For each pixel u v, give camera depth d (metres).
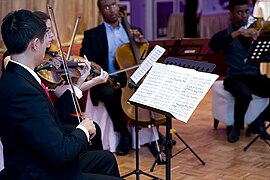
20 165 1.96
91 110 4.18
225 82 4.55
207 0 8.34
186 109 2.24
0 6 5.00
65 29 5.51
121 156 4.03
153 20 8.57
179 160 3.89
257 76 4.49
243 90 4.34
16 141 1.95
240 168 3.71
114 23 4.24
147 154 4.08
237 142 4.37
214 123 4.76
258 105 4.50
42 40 2.01
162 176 3.56
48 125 1.90
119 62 3.99
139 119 3.85
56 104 2.59
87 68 2.91
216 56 6.90
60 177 2.00
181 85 2.38
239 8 4.47
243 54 4.50
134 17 8.50
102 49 4.17
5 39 1.99
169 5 8.73
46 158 1.91
